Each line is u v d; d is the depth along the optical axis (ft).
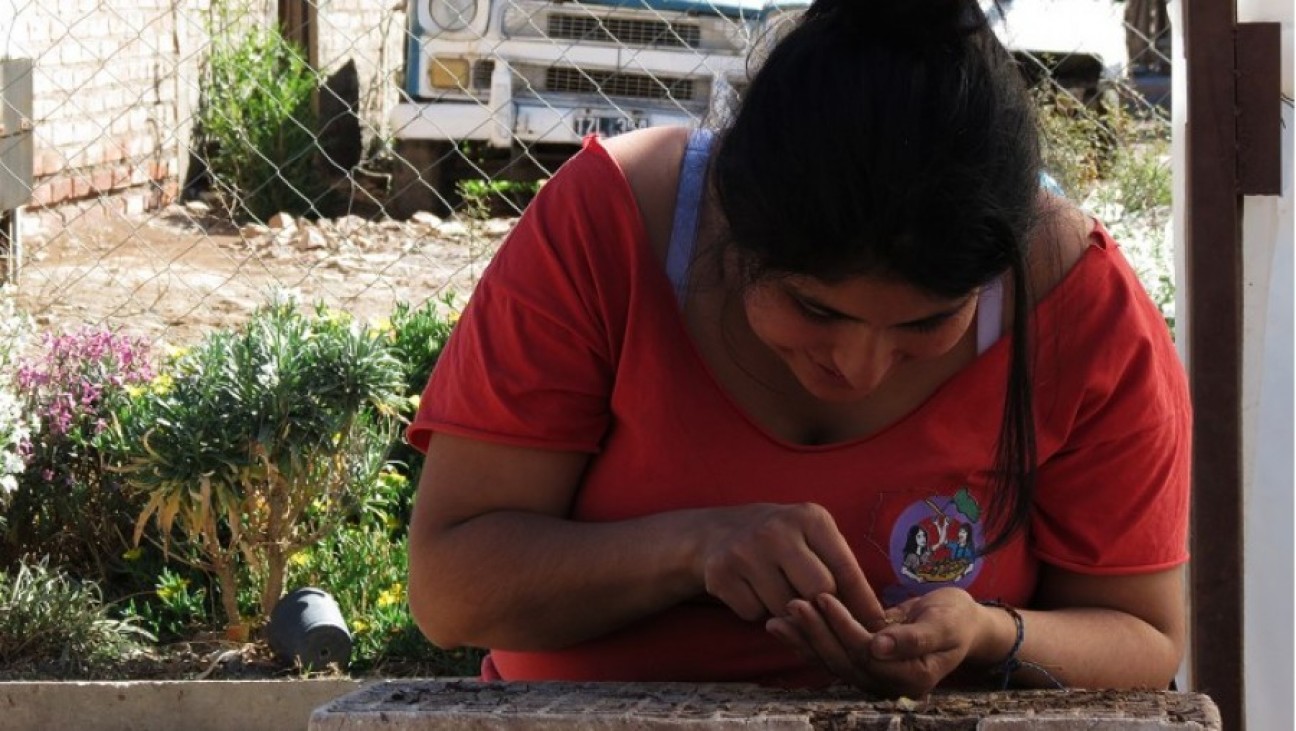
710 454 5.75
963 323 5.03
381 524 14.52
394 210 27.63
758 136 4.72
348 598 13.60
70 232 24.93
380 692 5.28
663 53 23.27
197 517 12.84
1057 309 5.73
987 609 5.49
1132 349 5.77
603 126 24.22
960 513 5.81
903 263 4.59
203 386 13.20
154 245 24.48
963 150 4.60
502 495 5.86
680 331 5.68
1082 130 18.54
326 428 12.98
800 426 5.78
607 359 5.77
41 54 22.50
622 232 5.69
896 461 5.76
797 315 4.90
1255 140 6.84
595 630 5.82
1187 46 6.88
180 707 12.12
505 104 24.56
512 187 25.22
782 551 5.26
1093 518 5.90
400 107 25.79
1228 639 6.91
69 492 14.11
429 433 5.99
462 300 18.75
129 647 13.07
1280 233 7.44
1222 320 6.90
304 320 14.71
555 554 5.65
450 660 12.91
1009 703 5.11
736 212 4.81
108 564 14.29
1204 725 4.71
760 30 5.56
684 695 5.26
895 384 5.72
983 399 5.74
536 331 5.75
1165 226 16.17
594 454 5.95
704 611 5.93
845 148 4.54
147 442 12.94
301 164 28.22
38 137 24.44
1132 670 5.81
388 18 28.96
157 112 27.84
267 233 25.36
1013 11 18.01
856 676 5.18
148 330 19.54
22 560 13.41
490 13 24.85
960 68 4.72
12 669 12.71
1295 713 7.59
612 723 4.83
